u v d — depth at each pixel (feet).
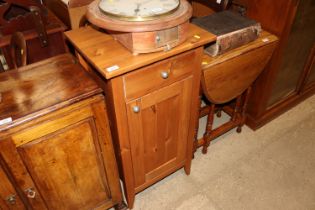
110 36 3.84
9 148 3.09
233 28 4.61
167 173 5.39
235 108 6.22
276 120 7.11
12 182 3.35
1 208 3.50
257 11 5.41
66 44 5.54
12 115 3.03
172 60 3.74
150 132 4.39
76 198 4.24
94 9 3.60
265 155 6.26
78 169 3.90
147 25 3.21
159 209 5.29
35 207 3.82
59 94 3.31
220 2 5.35
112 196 4.70
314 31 6.15
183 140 5.04
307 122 7.04
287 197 5.45
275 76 6.08
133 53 3.44
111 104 3.79
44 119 3.15
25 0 4.96
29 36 5.12
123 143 4.14
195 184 5.69
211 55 4.58
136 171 4.74
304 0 5.22
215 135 6.17
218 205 5.34
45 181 3.67
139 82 3.62
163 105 4.18
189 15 3.47
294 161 6.12
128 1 3.60
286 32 5.28
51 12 5.79
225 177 5.82
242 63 4.91
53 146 3.43
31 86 3.44
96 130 3.67
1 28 5.01
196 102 4.59
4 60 5.41
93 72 4.05
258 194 5.51
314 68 7.18
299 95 7.40
